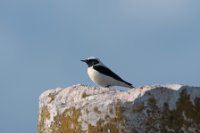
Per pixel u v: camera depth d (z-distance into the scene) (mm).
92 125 13422
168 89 13383
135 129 13031
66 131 13859
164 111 13172
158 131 13031
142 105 13133
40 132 14812
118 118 13148
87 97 14109
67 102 14633
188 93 13508
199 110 13438
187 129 13180
